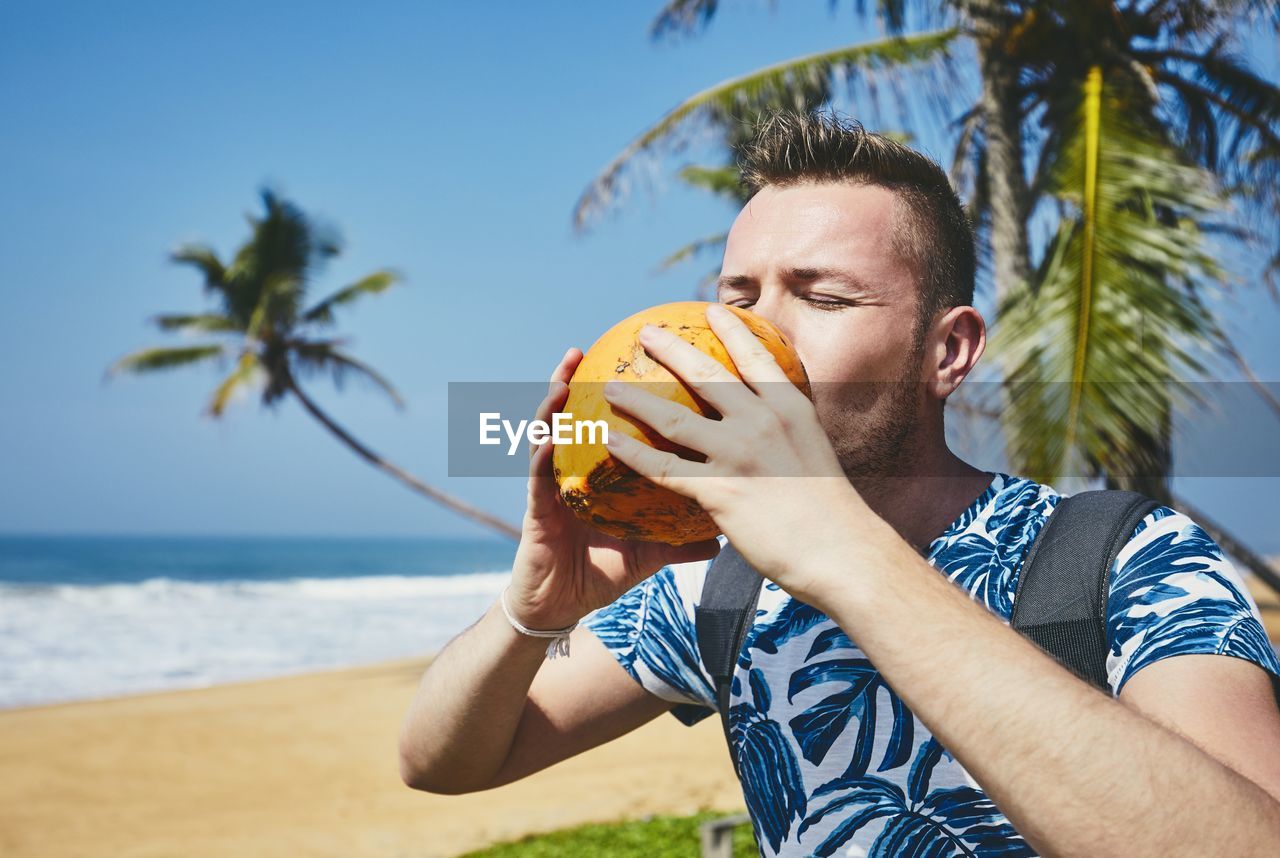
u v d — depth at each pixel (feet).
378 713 63.87
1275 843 2.93
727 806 39.75
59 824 41.27
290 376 99.09
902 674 3.13
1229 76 32.37
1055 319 25.76
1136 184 27.04
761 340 3.76
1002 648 3.13
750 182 4.95
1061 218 30.09
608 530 3.97
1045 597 4.27
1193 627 3.79
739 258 4.65
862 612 3.15
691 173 74.49
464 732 5.26
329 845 37.55
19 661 93.71
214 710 65.10
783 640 4.95
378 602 172.14
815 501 3.27
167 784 47.93
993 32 32.91
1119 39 31.68
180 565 294.46
